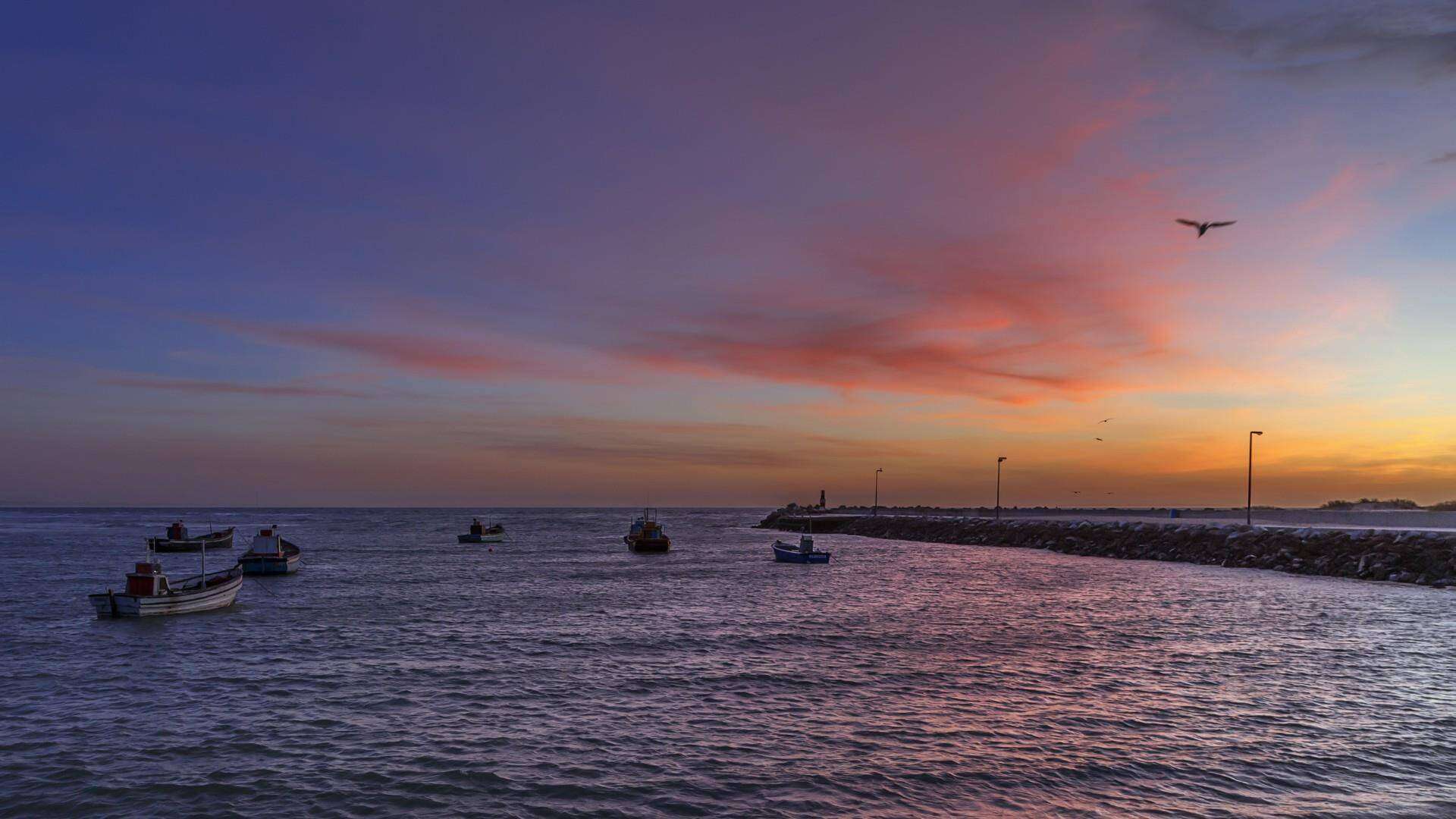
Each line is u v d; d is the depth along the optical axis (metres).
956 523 134.25
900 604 49.06
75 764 20.25
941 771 19.56
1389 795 18.22
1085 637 37.06
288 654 33.69
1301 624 40.78
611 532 167.75
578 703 25.64
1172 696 26.36
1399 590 56.38
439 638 37.34
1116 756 20.64
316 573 72.38
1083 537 103.81
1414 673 29.72
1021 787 18.61
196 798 18.14
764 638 37.03
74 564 81.38
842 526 166.38
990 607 47.53
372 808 17.56
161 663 31.98
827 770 19.69
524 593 56.00
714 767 19.84
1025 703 25.55
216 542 112.94
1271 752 20.98
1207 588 58.16
